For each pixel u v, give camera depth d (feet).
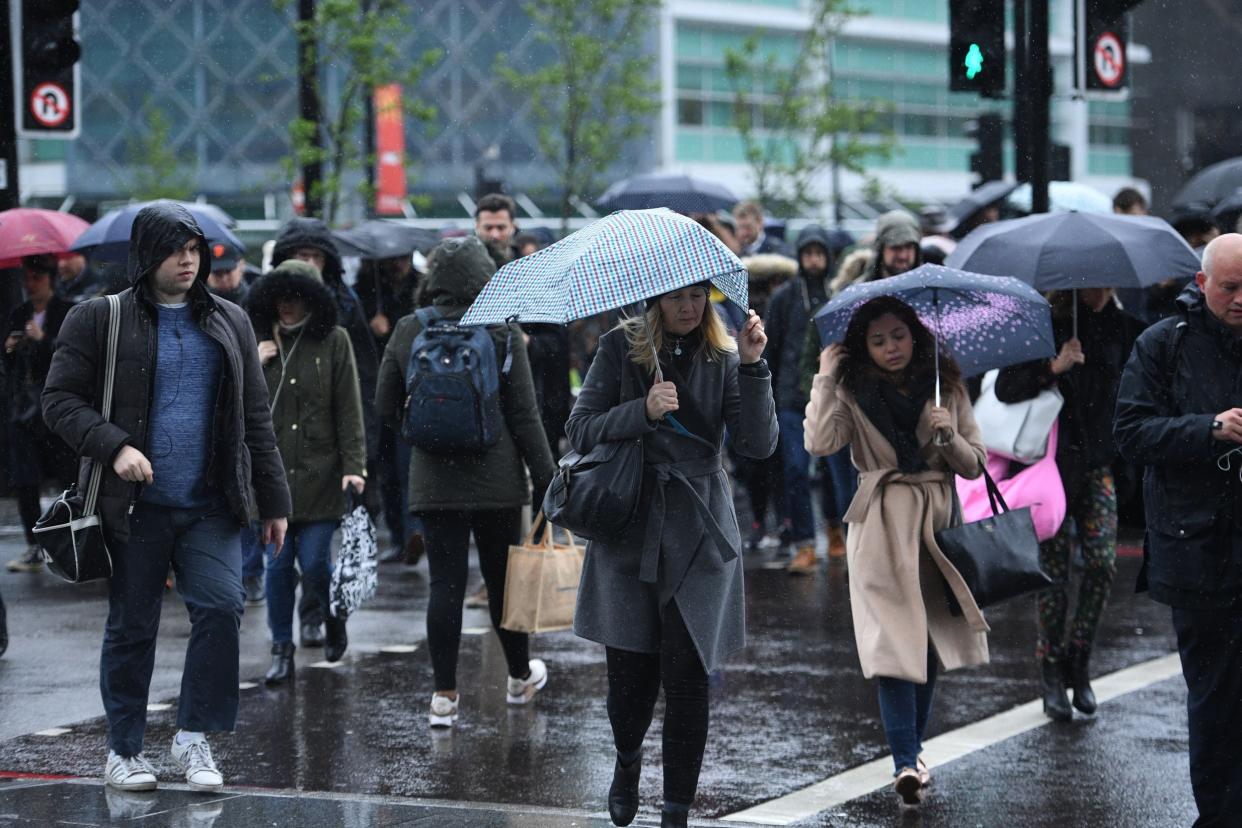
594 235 55.57
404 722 80.94
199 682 65.82
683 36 528.22
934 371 70.08
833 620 108.58
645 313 58.03
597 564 58.59
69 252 128.98
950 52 123.85
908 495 69.26
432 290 79.41
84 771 71.36
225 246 119.34
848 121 366.02
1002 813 64.64
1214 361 56.70
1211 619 56.18
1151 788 68.28
